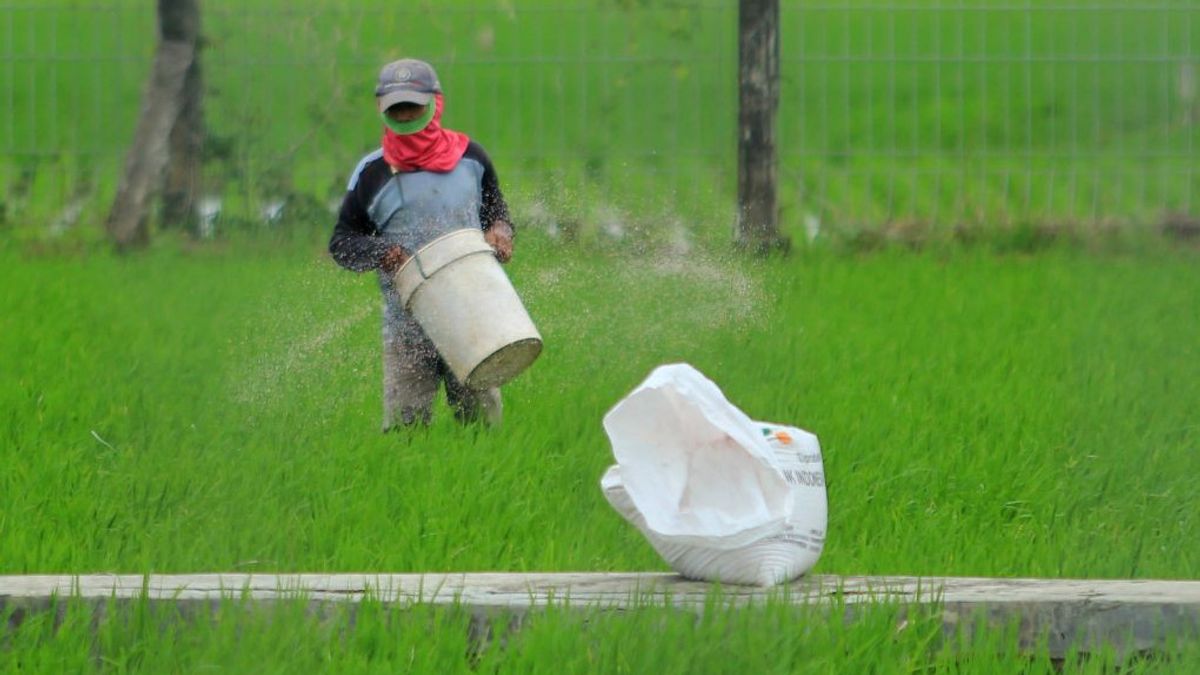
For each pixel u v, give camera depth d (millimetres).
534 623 17656
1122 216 64750
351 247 32000
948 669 17453
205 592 18641
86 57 69938
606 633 17469
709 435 19609
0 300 48375
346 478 27734
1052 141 67750
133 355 40031
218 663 16906
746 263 56188
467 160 32938
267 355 39969
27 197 66062
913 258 60125
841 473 28297
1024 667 17672
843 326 45406
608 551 23656
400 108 32219
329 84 68375
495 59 72562
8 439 30516
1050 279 54531
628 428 19594
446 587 19328
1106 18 93125
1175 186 71812
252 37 68000
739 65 62969
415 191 32375
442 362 32688
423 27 77688
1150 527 25828
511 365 30469
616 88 68750
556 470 28375
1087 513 27125
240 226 64500
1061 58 68750
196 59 65438
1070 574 22500
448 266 30625
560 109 68625
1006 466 29125
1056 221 63875
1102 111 86000
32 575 20266
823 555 23203
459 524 24844
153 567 22531
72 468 27797
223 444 30141
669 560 19828
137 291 50906
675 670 16547
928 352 41281
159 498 25859
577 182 64875
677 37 68125
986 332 44250
